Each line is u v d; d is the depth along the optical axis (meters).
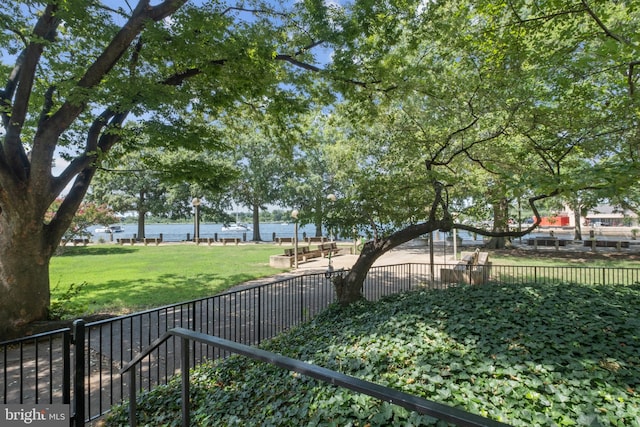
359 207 8.56
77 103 5.86
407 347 4.39
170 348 6.21
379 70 7.86
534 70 6.53
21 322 6.67
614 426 2.82
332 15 7.23
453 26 7.20
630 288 7.99
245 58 6.89
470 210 9.05
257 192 33.59
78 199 7.59
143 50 6.84
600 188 4.38
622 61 5.56
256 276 13.18
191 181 8.55
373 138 10.48
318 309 8.73
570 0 5.80
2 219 6.65
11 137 6.27
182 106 7.20
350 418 2.90
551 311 5.56
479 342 4.38
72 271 14.72
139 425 3.69
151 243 31.98
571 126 6.50
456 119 8.51
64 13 5.67
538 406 3.06
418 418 2.74
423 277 12.99
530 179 4.86
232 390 4.12
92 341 6.55
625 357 3.98
